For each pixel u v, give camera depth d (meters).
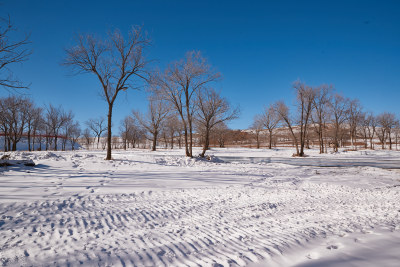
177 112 23.00
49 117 43.69
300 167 17.55
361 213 5.35
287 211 5.86
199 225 4.77
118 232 4.33
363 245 3.23
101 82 16.41
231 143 81.12
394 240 3.36
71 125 50.66
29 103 36.09
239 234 4.20
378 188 9.17
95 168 12.88
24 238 3.92
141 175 11.17
